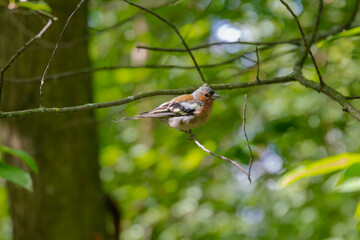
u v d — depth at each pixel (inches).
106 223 533.3
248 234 639.1
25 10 442.3
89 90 491.2
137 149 660.1
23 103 450.9
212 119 584.7
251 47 604.7
